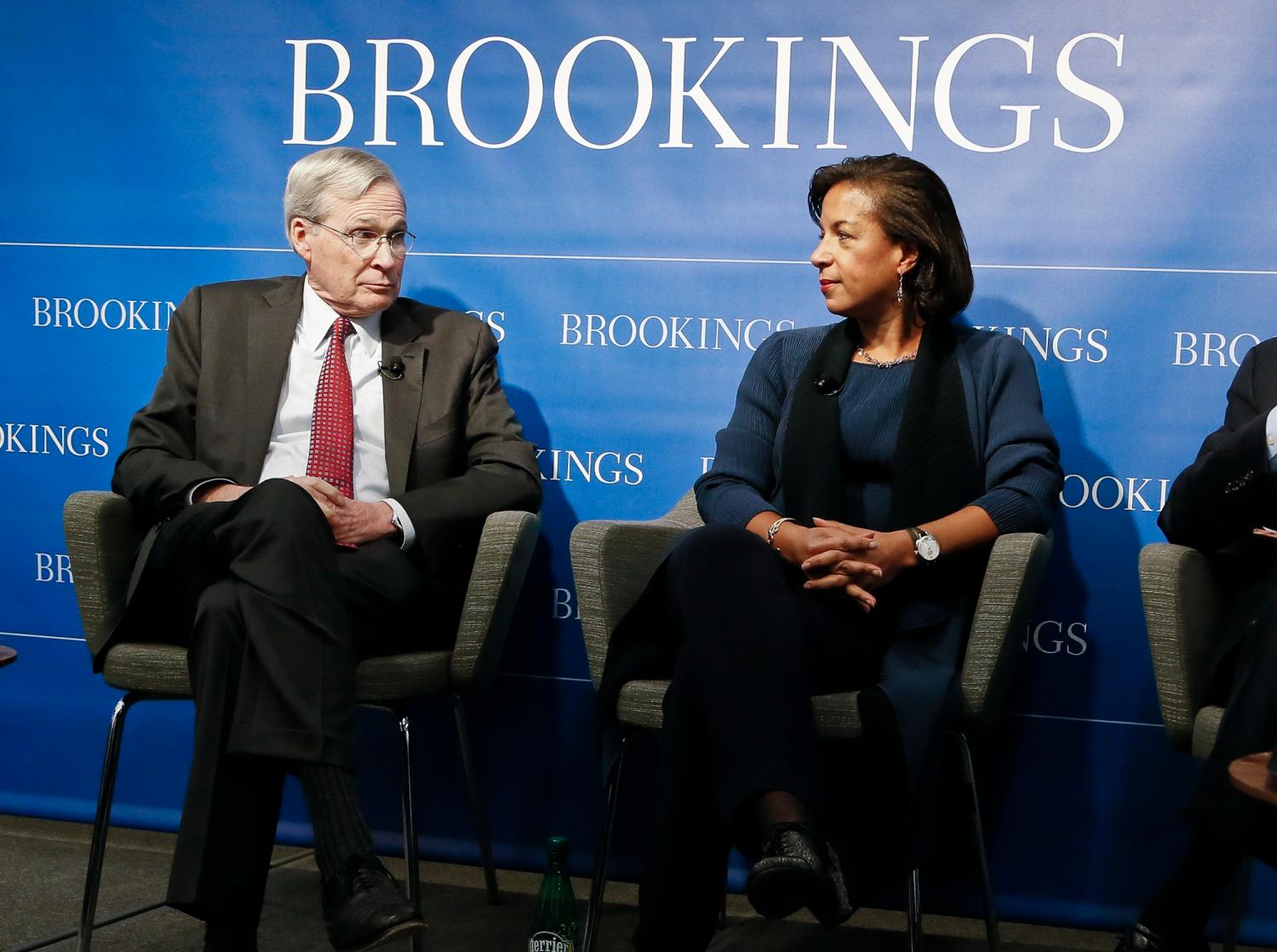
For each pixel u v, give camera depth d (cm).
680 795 166
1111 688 237
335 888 163
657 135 251
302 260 257
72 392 272
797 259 247
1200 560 200
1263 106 229
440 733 260
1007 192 238
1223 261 232
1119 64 234
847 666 193
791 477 211
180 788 272
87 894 197
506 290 258
